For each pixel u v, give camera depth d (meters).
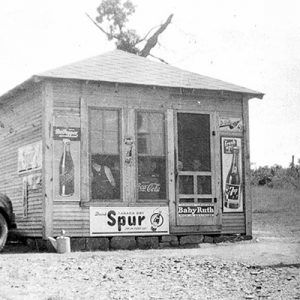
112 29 44.53
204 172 19.72
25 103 19.72
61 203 17.89
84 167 18.23
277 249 16.80
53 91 18.11
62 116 18.12
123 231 18.52
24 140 19.73
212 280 11.14
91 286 10.54
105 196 18.47
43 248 17.83
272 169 35.19
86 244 18.09
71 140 18.16
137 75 19.34
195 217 19.45
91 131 18.47
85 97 18.44
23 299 9.27
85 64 19.20
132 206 18.70
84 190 18.17
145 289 10.19
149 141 19.17
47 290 10.12
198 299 9.22
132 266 13.46
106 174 18.55
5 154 21.38
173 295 9.58
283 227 24.05
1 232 17.00
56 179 17.89
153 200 18.98
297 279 11.16
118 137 18.80
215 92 19.92
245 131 20.41
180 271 12.47
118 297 9.41
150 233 18.83
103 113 18.69
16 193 20.17
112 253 16.80
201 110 19.89
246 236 20.05
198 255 15.87
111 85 18.70
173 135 19.44
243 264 13.56
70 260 14.86
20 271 12.56
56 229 17.77
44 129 17.91
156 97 19.36
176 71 20.48
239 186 20.19
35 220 18.56
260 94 20.39
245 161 20.33
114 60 19.97
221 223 19.75
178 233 19.19
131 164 18.83
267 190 34.16
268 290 9.97
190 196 19.47
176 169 19.34
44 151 17.84
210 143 19.89
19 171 19.95
